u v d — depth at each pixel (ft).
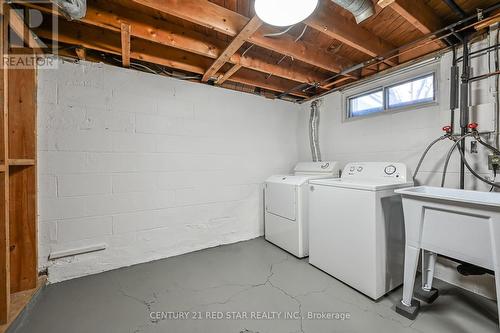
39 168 6.70
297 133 12.59
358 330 4.93
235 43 6.26
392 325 5.06
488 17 5.56
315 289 6.51
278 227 9.68
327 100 11.01
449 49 6.73
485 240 4.28
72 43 6.59
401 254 6.59
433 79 7.30
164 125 8.71
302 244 8.57
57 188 6.95
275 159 11.72
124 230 7.97
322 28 5.74
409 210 5.40
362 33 6.52
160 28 6.38
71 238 7.14
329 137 10.93
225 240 10.14
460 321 5.14
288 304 5.84
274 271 7.59
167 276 7.27
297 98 12.46
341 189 6.80
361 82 9.33
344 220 6.72
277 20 4.67
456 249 4.70
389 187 6.24
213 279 7.09
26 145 6.15
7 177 4.63
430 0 5.58
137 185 8.20
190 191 9.27
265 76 10.19
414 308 5.35
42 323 5.17
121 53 7.16
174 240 8.91
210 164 9.75
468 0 5.55
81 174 7.29
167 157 8.77
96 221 7.52
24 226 6.08
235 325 5.11
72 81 7.15
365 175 7.70
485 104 6.00
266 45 6.49
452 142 6.73
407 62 7.77
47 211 6.81
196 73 9.25
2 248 4.63
